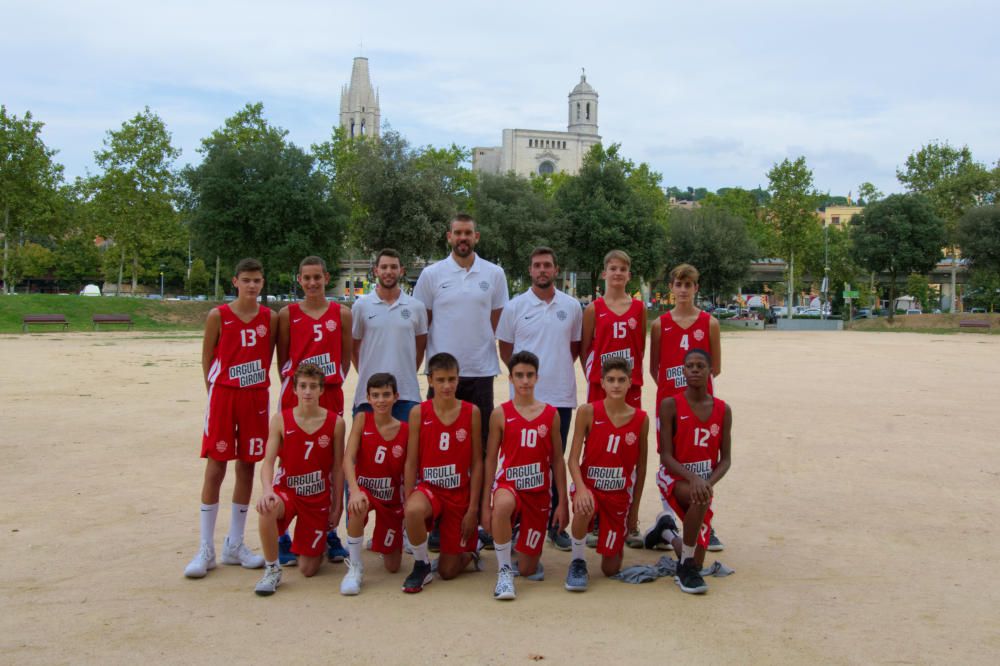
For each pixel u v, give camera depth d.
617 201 51.59
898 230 55.00
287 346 6.55
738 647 4.45
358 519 5.54
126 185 48.28
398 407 6.70
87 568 5.80
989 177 58.72
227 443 5.98
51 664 4.17
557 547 6.78
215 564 6.05
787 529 7.04
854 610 5.06
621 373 5.75
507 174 54.41
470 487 5.93
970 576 5.75
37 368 20.52
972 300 82.62
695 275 6.78
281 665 4.18
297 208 43.75
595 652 4.38
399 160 46.25
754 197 74.62
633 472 5.93
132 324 41.81
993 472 9.40
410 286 49.84
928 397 16.55
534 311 6.95
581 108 136.00
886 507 7.80
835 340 41.66
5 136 43.84
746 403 15.55
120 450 10.29
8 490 8.12
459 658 4.29
